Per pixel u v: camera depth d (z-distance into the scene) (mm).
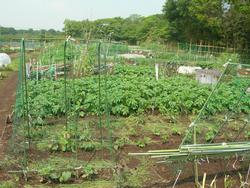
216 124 9781
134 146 8711
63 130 9086
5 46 44875
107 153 8211
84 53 18469
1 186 6551
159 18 64688
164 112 11422
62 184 6816
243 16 38719
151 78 14250
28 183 6816
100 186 6750
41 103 10516
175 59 24891
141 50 31844
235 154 6809
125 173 7176
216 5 39781
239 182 7098
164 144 8953
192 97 11750
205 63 25500
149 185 6836
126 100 11227
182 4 51219
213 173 7352
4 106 13250
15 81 20406
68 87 11688
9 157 7789
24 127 8586
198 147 6262
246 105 11461
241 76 13898
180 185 6848
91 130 9539
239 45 40875
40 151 8203
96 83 12273
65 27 28188
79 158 7898
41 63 18859
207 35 48406
